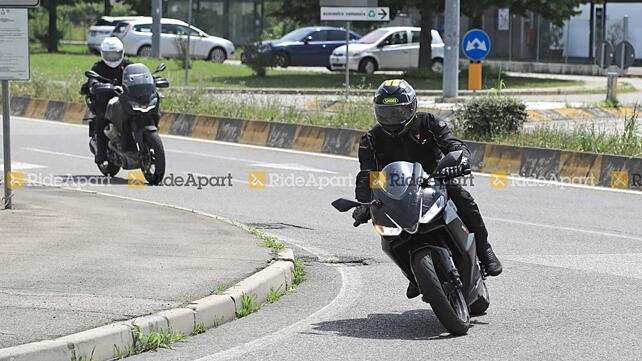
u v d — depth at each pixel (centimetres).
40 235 3981
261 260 3562
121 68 6134
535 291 3359
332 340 2748
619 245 4203
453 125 7319
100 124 6078
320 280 3591
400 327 2900
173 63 15638
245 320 2998
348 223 4738
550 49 17450
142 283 3155
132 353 2594
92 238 3938
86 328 2589
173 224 4334
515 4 14575
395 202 2675
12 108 10281
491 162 6719
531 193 5753
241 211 5047
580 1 14838
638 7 16712
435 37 15900
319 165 6900
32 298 2916
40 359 2375
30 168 6544
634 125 6881
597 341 2695
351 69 15462
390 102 2780
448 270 2719
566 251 4075
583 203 5375
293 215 4947
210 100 9169
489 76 14950
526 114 7231
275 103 8912
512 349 2625
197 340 2756
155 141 5816
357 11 9756
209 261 3528
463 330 2747
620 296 3272
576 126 7250
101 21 17838
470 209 2920
